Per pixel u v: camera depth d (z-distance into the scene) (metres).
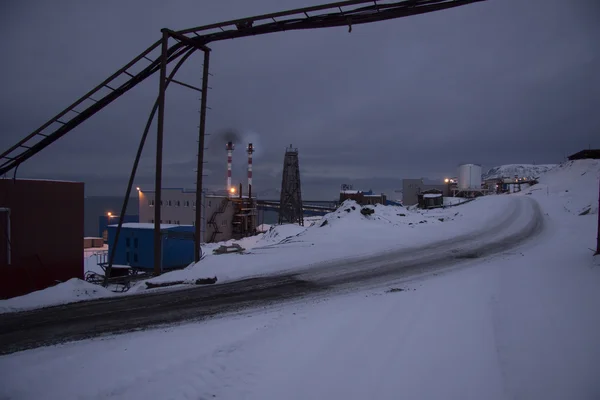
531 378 4.70
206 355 6.36
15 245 15.15
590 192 44.31
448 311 7.88
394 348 6.15
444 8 9.62
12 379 5.69
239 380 5.47
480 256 16.41
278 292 11.20
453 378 4.96
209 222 53.97
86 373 5.84
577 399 4.16
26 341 7.35
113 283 20.78
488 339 6.06
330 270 14.22
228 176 65.75
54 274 16.36
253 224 59.88
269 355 6.28
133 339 7.36
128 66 15.17
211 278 12.98
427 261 15.54
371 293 10.63
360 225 25.50
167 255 29.78
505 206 37.72
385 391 4.84
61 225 16.75
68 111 15.59
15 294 13.95
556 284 9.18
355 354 6.06
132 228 31.16
